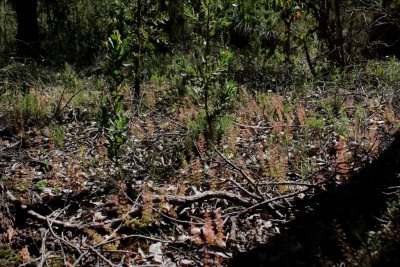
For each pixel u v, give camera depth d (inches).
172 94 347.9
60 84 402.3
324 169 202.8
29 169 231.1
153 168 218.1
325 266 137.6
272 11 385.7
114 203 185.6
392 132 237.1
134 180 207.9
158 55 477.4
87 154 247.3
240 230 166.6
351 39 412.2
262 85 354.3
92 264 154.9
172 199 177.6
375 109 276.5
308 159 208.8
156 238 163.2
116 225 173.8
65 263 149.1
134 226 171.8
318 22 432.5
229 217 169.6
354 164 184.1
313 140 240.7
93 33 530.9
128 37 333.1
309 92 329.4
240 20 421.4
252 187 194.1
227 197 178.2
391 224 144.6
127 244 164.7
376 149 209.5
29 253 161.6
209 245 153.5
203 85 241.6
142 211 171.8
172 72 411.8
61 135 258.5
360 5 445.1
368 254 133.1
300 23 459.8
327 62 395.9
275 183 181.0
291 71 378.6
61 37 558.3
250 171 205.6
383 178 180.2
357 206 172.1
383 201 171.0
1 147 262.8
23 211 181.3
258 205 169.9
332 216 167.6
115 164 206.7
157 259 155.2
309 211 172.1
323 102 294.7
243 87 345.7
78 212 186.1
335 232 157.5
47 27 634.8
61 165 234.4
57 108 309.0
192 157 220.5
